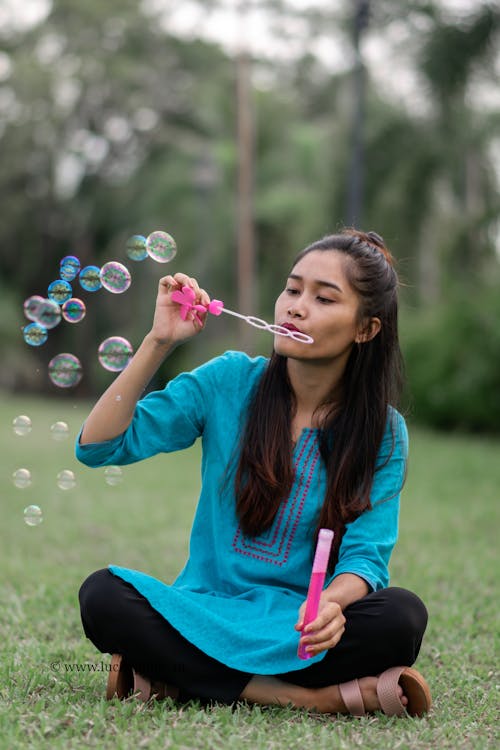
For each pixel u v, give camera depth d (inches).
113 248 1123.3
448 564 187.8
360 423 106.3
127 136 1155.9
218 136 1009.5
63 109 1122.0
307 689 100.4
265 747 86.8
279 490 104.9
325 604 96.2
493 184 576.4
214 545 107.3
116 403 101.8
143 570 179.5
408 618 98.3
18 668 111.7
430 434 540.7
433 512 256.5
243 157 743.7
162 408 107.0
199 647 98.0
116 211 1114.7
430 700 99.7
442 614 147.3
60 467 364.5
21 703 98.6
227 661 97.9
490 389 532.4
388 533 105.3
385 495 106.1
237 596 104.7
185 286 101.7
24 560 187.0
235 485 106.3
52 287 115.3
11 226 1136.8
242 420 108.8
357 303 104.3
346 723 95.8
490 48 487.2
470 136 546.9
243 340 742.5
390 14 516.4
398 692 98.0
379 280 105.7
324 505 104.5
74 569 178.2
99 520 240.2
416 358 573.0
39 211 1157.1
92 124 1152.8
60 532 221.9
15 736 87.9
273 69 1025.5
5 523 235.1
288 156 960.3
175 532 223.6
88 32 1136.8
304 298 104.0
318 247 105.8
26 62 1095.0
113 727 90.9
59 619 137.4
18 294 1175.6
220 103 995.3
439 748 89.6
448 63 486.3
